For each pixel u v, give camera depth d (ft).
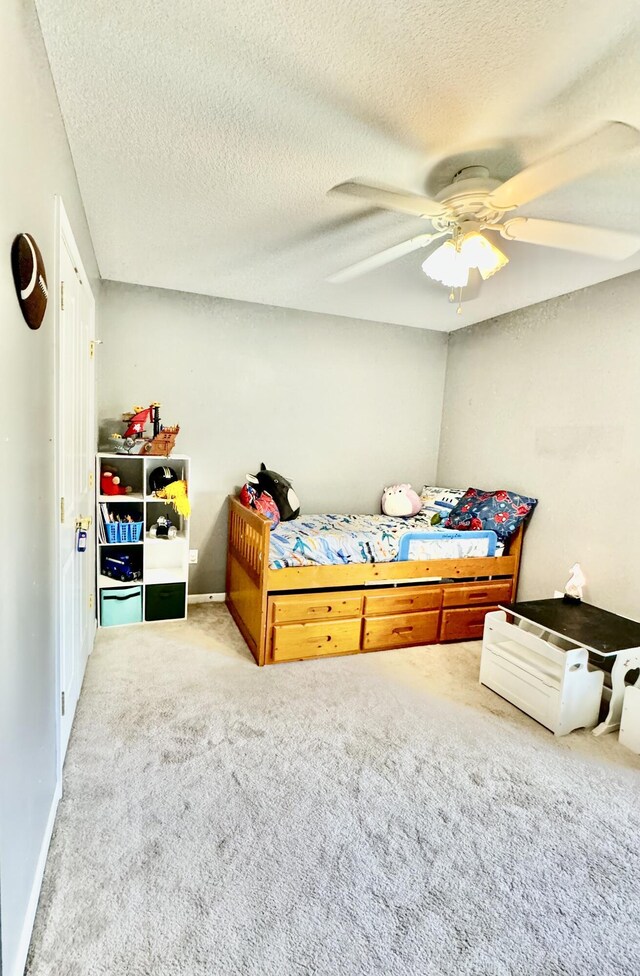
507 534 11.08
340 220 7.49
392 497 13.21
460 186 5.44
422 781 6.29
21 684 3.78
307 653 9.61
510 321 11.72
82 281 7.25
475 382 12.94
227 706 7.78
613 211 6.86
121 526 10.53
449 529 11.28
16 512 3.59
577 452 9.90
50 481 4.92
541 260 8.38
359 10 3.79
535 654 8.42
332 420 13.29
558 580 10.28
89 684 8.23
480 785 6.28
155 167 6.15
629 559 8.81
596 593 9.39
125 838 5.12
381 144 5.53
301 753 6.71
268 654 9.34
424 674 9.30
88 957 3.94
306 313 12.68
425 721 7.70
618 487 9.04
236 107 4.99
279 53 4.26
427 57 4.25
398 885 4.77
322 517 12.52
